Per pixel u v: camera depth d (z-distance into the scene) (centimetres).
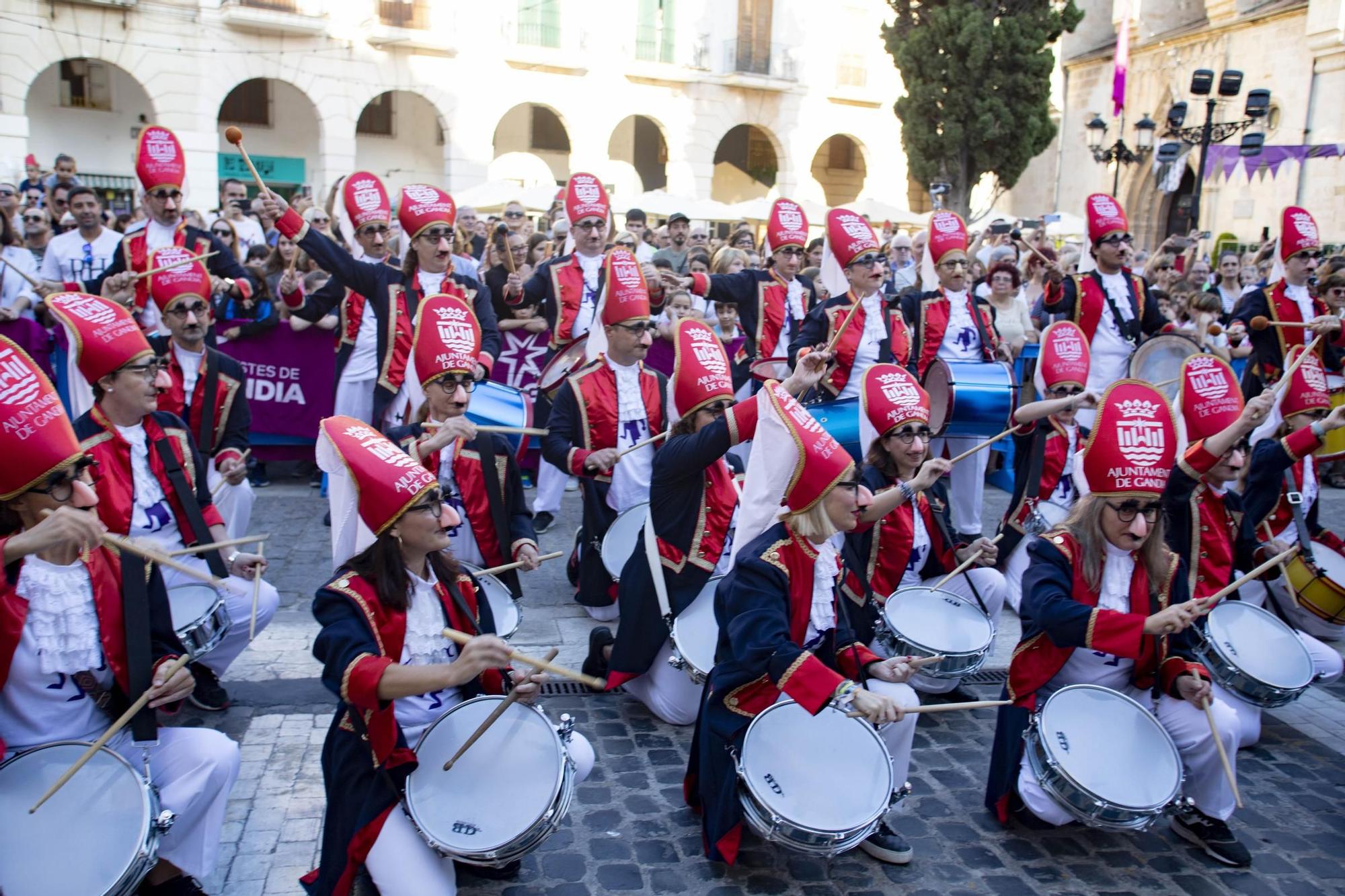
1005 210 3366
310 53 2597
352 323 809
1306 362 622
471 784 344
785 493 388
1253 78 2455
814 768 373
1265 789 499
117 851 302
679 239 1244
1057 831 450
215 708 516
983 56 2584
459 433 489
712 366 514
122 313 455
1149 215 2822
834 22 3228
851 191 3659
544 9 2867
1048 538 432
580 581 654
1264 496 561
